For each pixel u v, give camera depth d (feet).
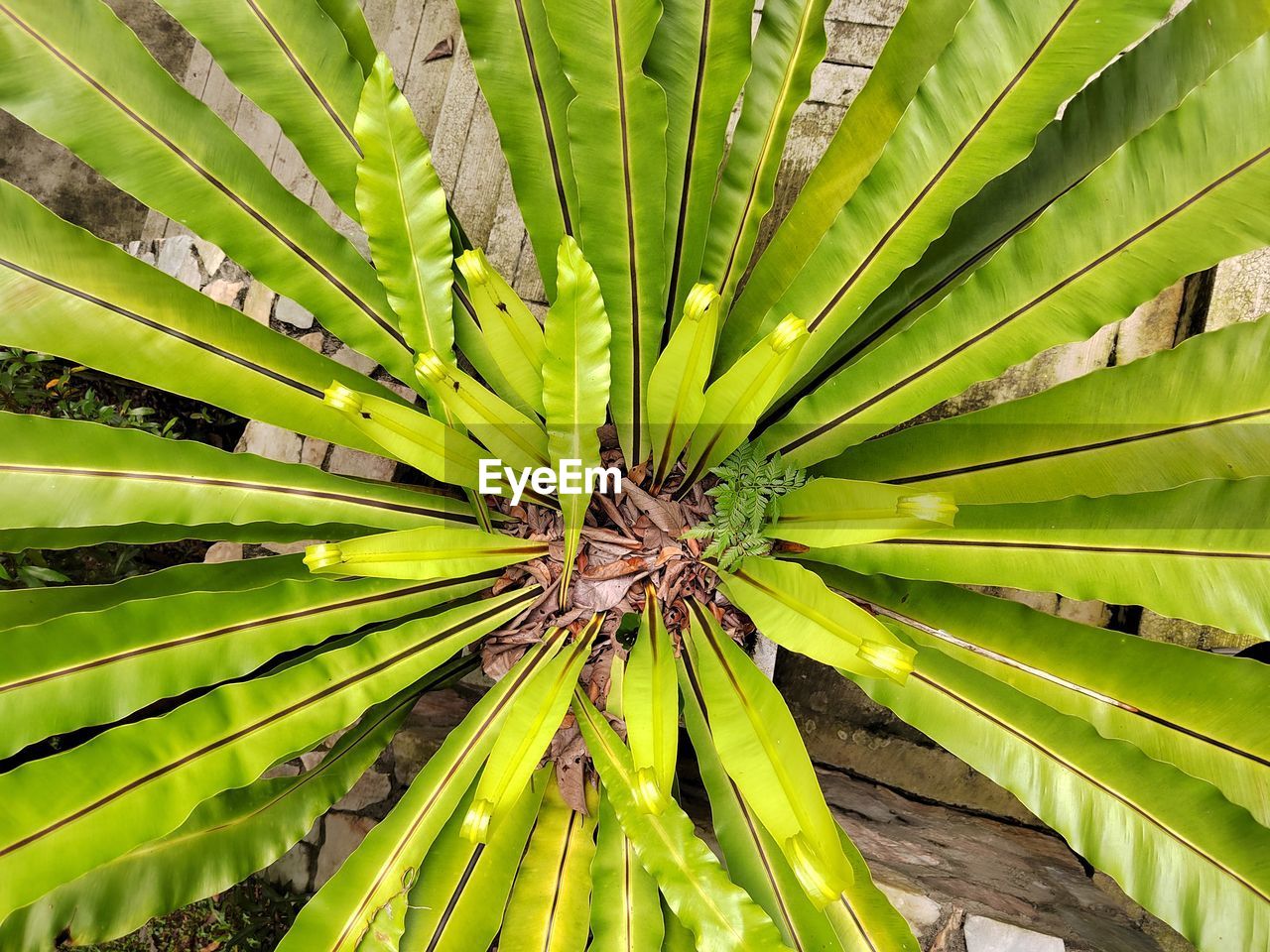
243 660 2.93
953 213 3.07
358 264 3.25
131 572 5.07
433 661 3.18
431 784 3.14
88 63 2.84
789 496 3.01
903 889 3.45
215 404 3.09
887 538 2.89
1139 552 2.70
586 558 3.29
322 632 3.07
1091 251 2.68
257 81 3.02
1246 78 2.43
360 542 2.71
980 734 2.98
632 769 2.99
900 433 3.27
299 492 3.14
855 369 3.06
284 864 4.73
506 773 2.72
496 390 3.46
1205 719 2.79
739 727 2.77
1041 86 2.66
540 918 3.22
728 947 2.82
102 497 2.89
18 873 2.55
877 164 2.84
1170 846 2.73
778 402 3.55
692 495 3.40
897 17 4.16
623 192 2.89
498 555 3.10
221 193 3.03
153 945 4.84
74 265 2.89
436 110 5.24
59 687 2.71
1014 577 2.85
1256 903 2.63
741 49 2.86
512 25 2.94
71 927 3.05
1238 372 2.66
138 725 2.70
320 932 2.98
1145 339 3.81
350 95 3.09
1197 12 2.80
